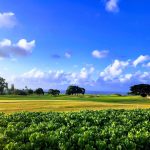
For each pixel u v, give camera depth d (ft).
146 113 77.15
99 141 44.55
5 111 151.74
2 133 49.65
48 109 166.50
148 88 509.35
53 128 53.26
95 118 64.69
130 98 408.26
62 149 43.04
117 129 51.72
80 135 46.70
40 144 44.04
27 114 73.41
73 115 68.28
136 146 45.91
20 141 45.44
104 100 356.38
